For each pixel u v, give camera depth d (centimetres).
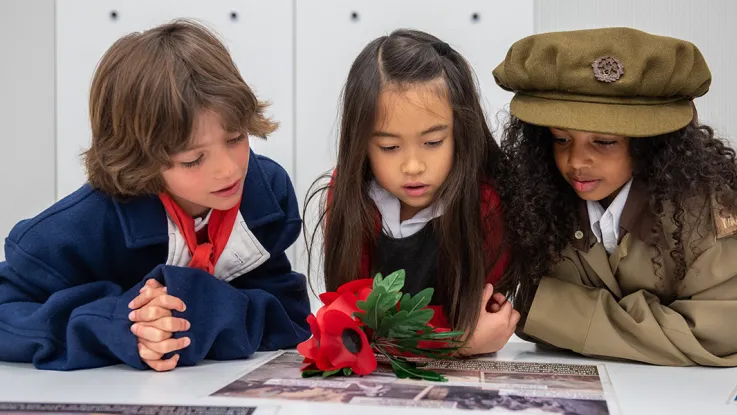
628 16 180
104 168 98
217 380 88
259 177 110
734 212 97
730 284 98
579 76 91
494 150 105
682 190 97
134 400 78
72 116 185
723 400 79
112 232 104
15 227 106
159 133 90
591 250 102
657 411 75
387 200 103
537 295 102
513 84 98
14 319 100
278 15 178
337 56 178
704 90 97
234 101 93
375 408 74
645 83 90
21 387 86
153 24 181
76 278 105
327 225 103
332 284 103
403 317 86
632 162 97
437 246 103
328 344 86
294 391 81
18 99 190
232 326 99
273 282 114
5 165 190
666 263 100
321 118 179
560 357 102
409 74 93
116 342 95
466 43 176
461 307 98
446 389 81
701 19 178
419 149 94
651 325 96
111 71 96
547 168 102
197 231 107
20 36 189
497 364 95
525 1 175
